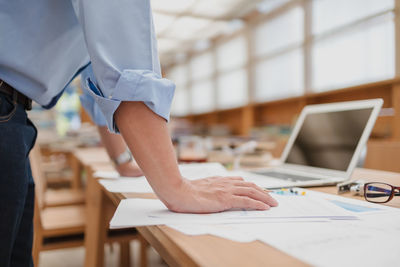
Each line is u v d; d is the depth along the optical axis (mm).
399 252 343
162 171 498
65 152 3939
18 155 556
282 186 791
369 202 620
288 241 376
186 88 9078
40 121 4121
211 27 6414
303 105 4699
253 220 472
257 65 5969
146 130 497
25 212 711
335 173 913
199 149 2146
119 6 514
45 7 570
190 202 507
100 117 1000
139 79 487
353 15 3912
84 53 704
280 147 1993
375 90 3711
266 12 5594
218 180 600
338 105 1009
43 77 609
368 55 3697
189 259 334
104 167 1279
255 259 325
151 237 457
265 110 5934
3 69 564
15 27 550
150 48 531
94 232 1209
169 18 5820
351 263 312
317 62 4465
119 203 642
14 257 692
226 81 7109
